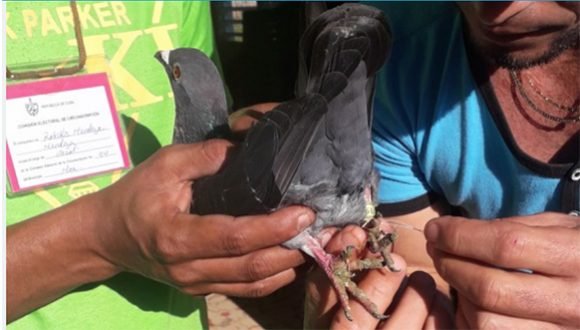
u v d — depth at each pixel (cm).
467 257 40
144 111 52
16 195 47
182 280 42
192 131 54
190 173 44
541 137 49
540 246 38
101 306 49
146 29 52
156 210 41
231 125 56
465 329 42
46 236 44
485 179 52
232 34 182
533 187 50
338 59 42
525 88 49
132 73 52
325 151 43
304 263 45
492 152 51
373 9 43
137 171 44
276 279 43
